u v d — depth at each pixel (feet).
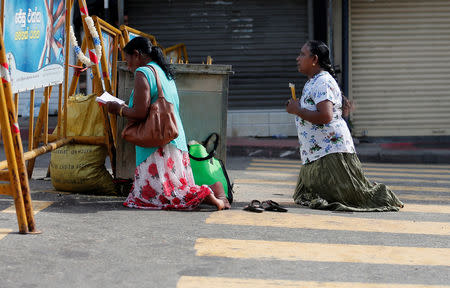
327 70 19.17
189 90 20.42
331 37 44.39
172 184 17.37
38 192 19.56
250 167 33.88
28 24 14.96
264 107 46.03
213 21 45.83
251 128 45.78
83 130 20.20
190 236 14.15
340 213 18.24
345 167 19.02
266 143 41.52
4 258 11.65
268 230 15.20
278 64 45.85
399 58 45.93
